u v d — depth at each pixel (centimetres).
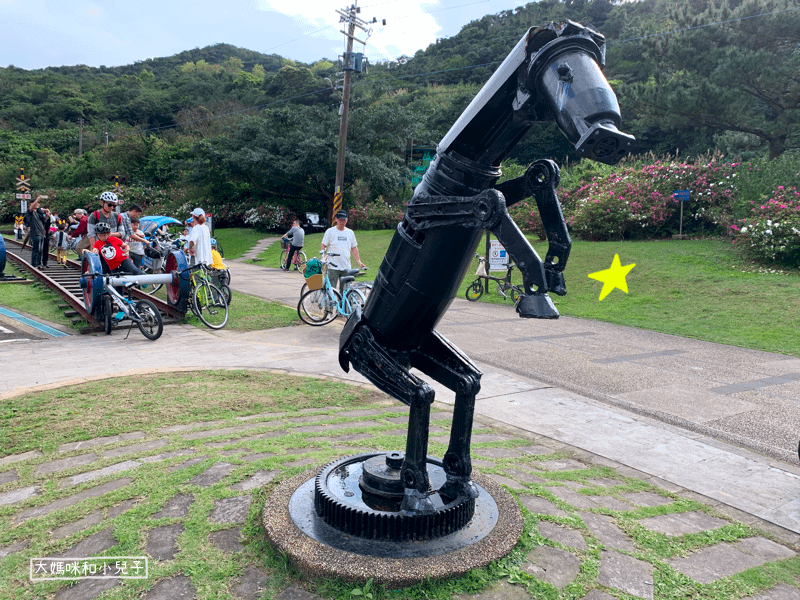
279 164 3434
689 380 630
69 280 1241
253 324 923
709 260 1434
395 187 3634
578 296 1298
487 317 1110
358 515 231
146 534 248
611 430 448
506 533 242
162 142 5603
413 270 225
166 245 1261
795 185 1465
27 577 220
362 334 252
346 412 464
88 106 8288
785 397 564
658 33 2045
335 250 910
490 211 191
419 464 236
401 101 6825
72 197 4597
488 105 198
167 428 404
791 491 339
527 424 458
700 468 373
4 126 7644
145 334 787
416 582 210
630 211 1822
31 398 471
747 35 1845
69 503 282
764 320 988
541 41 185
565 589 216
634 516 289
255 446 359
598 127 157
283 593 208
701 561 249
